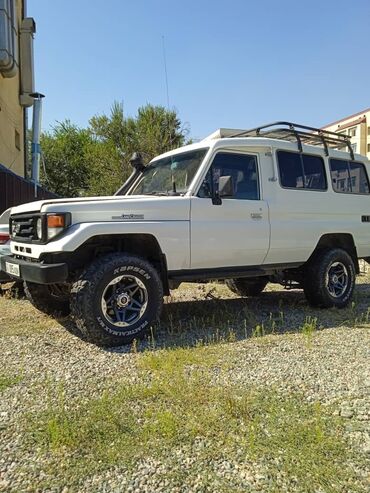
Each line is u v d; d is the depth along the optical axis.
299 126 5.46
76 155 31.09
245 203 4.78
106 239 4.13
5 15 11.66
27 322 4.88
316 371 3.25
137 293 4.10
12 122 14.70
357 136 29.16
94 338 3.82
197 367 3.32
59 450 2.16
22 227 4.38
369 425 2.41
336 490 1.85
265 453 2.12
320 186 5.61
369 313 5.30
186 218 4.36
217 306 5.78
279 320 4.94
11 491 1.87
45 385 2.99
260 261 4.99
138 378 3.11
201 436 2.28
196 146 4.90
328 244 5.83
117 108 24.02
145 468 2.02
